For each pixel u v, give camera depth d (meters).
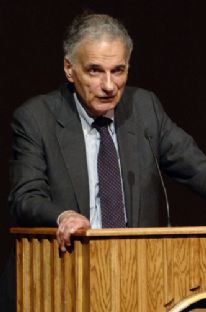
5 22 10.32
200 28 10.82
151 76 10.72
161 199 10.78
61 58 10.42
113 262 5.13
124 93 6.56
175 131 6.60
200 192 6.53
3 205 10.29
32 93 10.38
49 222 5.57
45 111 6.31
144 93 6.68
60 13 10.38
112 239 5.13
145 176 6.32
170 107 10.79
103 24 5.90
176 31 10.77
